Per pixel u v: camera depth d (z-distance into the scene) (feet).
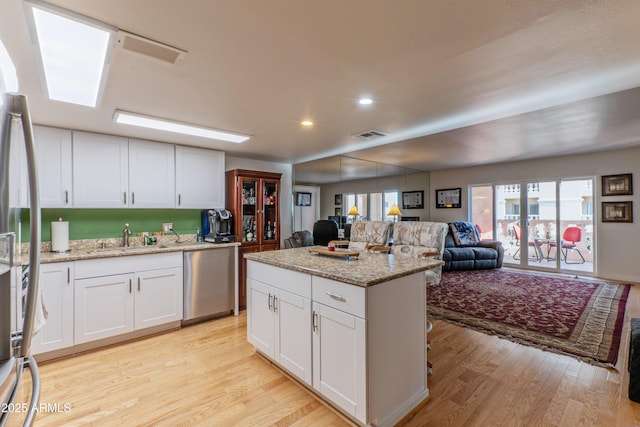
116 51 5.36
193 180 12.32
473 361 7.91
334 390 5.84
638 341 6.16
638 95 8.08
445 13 4.58
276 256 8.16
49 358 8.24
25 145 2.68
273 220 14.67
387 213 20.66
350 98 7.82
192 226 13.08
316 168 17.31
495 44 5.50
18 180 2.68
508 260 21.53
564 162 18.10
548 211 19.77
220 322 11.20
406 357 6.06
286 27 4.84
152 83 6.68
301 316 6.66
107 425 5.71
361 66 6.18
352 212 18.37
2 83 2.43
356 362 5.38
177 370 7.68
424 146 14.25
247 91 7.25
